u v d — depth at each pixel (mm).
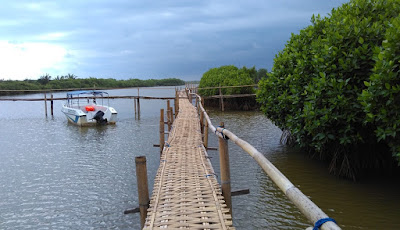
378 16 7762
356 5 8289
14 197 8164
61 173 10094
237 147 12375
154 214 4145
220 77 28406
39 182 9281
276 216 6531
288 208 6883
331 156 9141
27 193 8430
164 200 4602
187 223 3873
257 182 8484
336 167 8344
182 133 9875
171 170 5973
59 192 8445
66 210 7340
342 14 8461
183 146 8016
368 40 7195
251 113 23141
